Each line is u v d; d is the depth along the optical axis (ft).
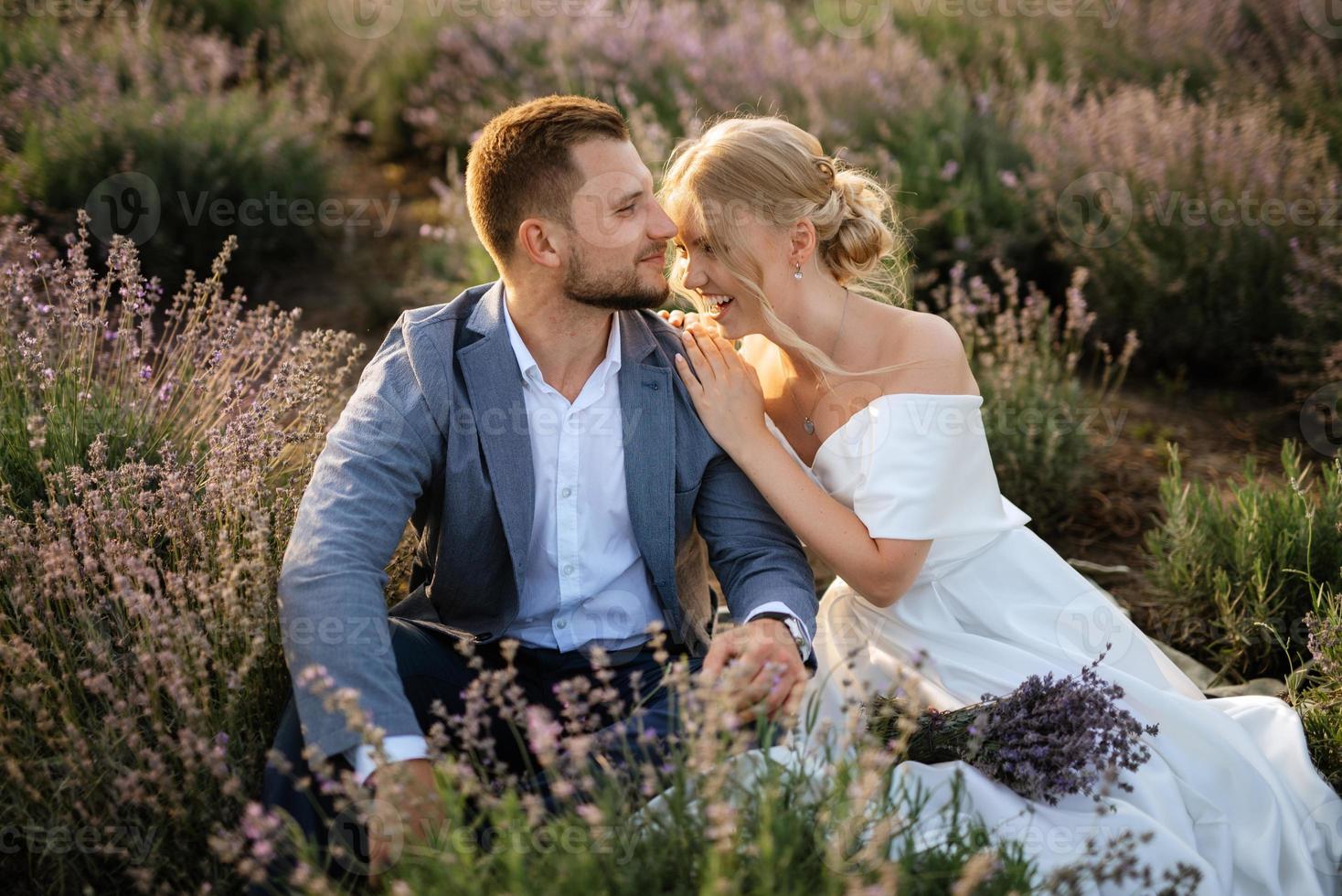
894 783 6.33
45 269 9.51
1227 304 14.66
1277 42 21.07
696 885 5.03
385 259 17.52
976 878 4.73
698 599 7.99
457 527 7.03
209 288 10.00
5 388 8.65
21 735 6.34
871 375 7.53
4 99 16.93
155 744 6.34
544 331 7.03
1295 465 10.18
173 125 16.37
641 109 18.37
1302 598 9.35
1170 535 10.62
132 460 8.24
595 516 7.23
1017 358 12.69
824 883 4.95
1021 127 18.26
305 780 5.29
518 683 7.38
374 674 6.02
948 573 7.72
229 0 23.09
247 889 5.60
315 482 6.72
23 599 6.55
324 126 21.06
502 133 6.77
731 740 5.88
